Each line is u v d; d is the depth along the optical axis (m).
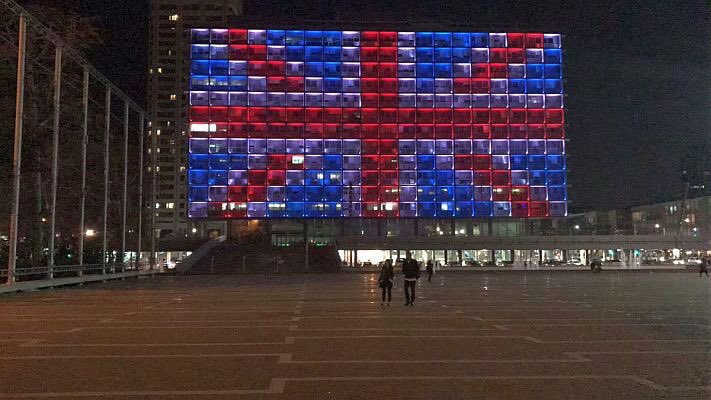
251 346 12.06
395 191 111.06
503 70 114.62
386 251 105.94
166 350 11.59
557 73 115.12
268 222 112.06
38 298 27.34
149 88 184.88
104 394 8.02
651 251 110.06
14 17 40.88
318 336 13.52
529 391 8.20
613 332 14.18
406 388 8.36
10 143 38.91
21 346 12.12
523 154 113.12
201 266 70.50
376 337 13.34
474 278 50.75
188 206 107.56
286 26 112.62
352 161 111.12
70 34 44.62
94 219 54.53
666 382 8.75
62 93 45.56
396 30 114.00
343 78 112.56
